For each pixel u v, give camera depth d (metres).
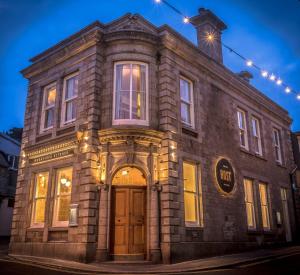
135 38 14.47
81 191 12.95
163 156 13.47
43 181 15.49
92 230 12.30
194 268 10.63
